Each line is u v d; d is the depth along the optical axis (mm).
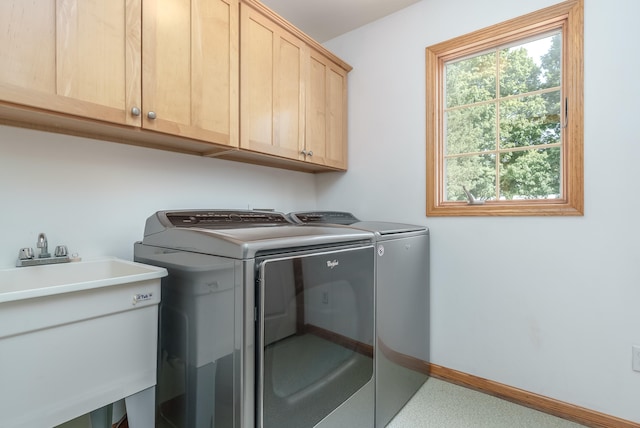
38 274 1182
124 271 1247
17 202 1204
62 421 901
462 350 1932
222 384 992
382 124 2270
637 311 1449
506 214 1780
